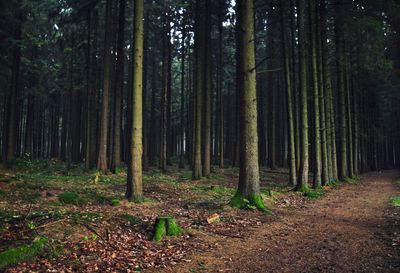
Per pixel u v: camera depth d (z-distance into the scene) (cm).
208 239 876
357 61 2889
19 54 2361
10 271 585
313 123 2084
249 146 1270
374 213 1247
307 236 912
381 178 3256
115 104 2361
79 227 815
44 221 820
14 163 2184
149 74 4309
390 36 3375
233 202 1250
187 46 3578
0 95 2888
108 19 2345
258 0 2541
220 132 3247
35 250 656
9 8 2059
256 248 807
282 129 4275
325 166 2291
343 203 1516
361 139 4244
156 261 705
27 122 3434
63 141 3897
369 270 641
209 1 2511
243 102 1279
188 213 1161
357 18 2034
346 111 3164
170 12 3200
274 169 3491
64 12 2633
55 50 3553
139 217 1047
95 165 3072
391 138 6066
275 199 1480
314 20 2202
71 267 632
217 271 656
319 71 2241
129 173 1355
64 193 1265
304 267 671
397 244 795
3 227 763
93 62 2880
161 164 2861
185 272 649
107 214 975
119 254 726
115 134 2339
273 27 2997
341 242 844
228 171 2945
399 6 1902
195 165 2269
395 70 2633
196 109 2289
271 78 3534
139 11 1344
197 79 2297
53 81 3106
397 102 4944
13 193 1259
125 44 3675
